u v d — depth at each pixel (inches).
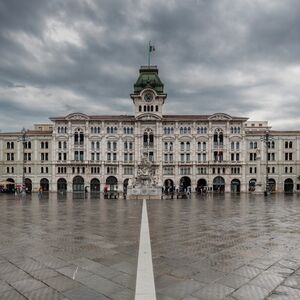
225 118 4335.6
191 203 1863.9
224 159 4328.3
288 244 587.8
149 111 4421.8
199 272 412.5
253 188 4323.3
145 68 4680.1
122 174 4343.0
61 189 4355.3
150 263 448.5
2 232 725.3
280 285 364.5
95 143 4375.0
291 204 1749.5
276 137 4365.2
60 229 772.6
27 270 421.4
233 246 570.9
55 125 4365.2
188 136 4362.7
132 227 810.8
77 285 365.1
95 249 544.1
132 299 324.8
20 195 3038.9
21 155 4392.2
